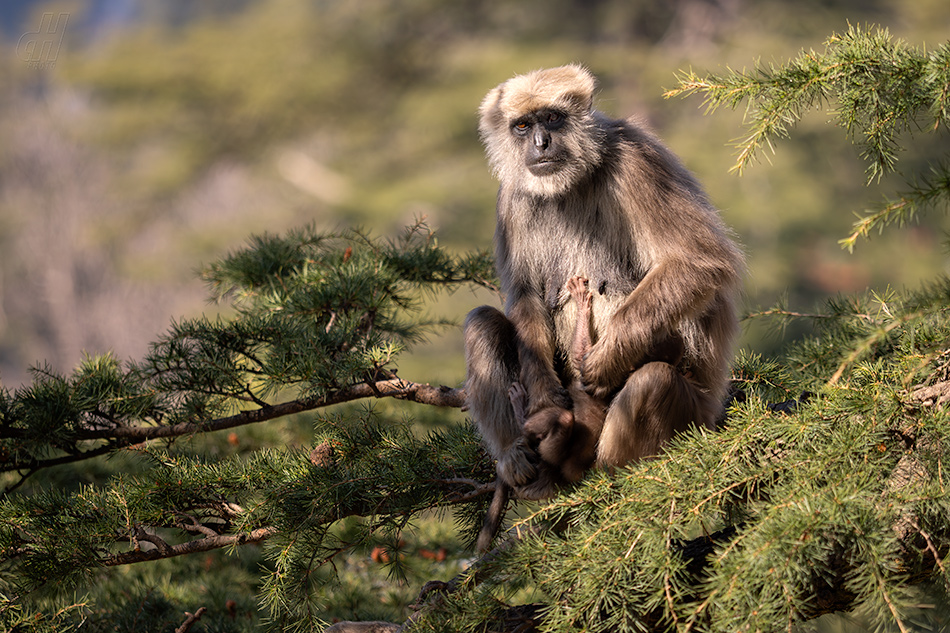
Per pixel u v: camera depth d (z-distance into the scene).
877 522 6.77
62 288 66.62
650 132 10.66
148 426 11.21
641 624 6.95
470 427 11.04
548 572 7.52
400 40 63.31
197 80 61.12
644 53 55.38
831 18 54.91
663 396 9.02
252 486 9.86
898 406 7.36
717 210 10.68
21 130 70.44
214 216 63.03
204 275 14.58
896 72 7.71
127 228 64.25
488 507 10.59
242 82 61.00
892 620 6.50
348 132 60.94
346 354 11.18
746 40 52.03
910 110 7.90
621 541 7.25
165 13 86.00
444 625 7.77
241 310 13.05
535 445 9.51
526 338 10.38
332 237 14.79
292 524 9.37
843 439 7.29
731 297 10.32
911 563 7.48
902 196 6.90
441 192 51.28
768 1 56.38
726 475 7.41
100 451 11.11
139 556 9.46
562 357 10.82
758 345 28.88
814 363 10.96
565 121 10.52
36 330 68.00
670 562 6.99
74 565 9.23
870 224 6.91
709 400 9.74
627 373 9.58
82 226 66.25
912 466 7.35
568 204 10.78
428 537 12.93
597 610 7.02
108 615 11.75
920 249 47.97
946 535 7.41
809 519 6.67
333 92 60.44
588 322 10.25
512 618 8.08
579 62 11.42
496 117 11.26
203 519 10.82
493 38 64.06
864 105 7.96
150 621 11.54
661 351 9.73
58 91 71.31
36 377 11.26
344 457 10.21
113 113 64.12
